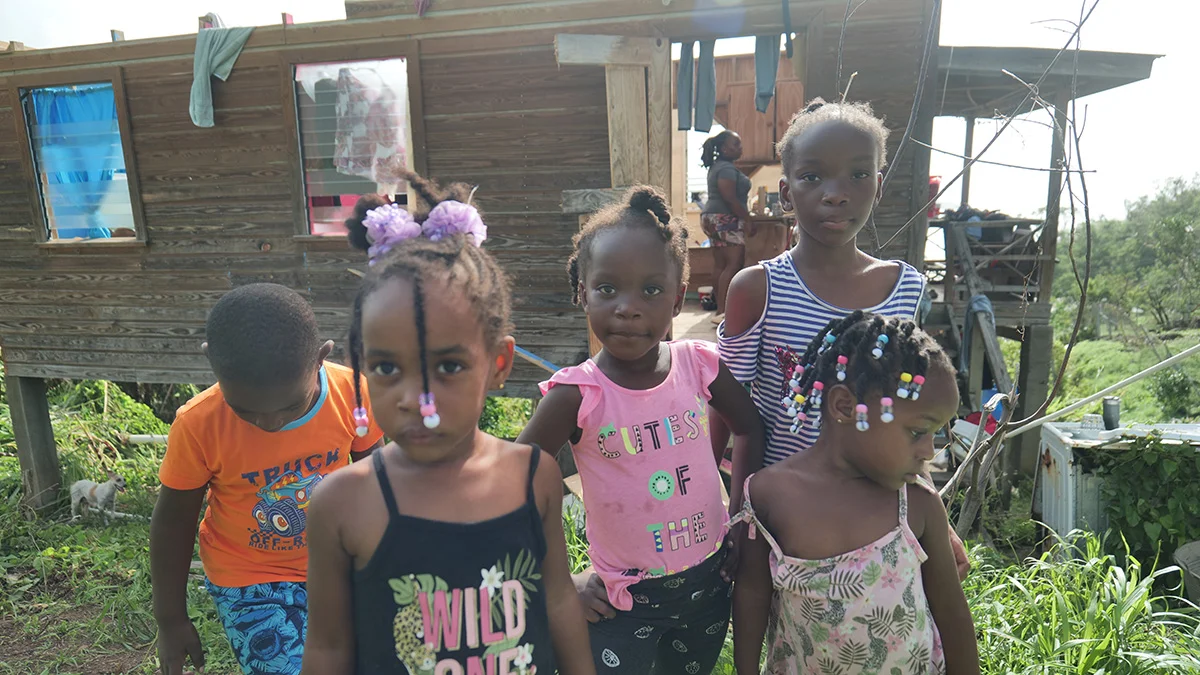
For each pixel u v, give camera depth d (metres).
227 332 1.74
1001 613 2.80
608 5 5.21
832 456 1.62
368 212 1.40
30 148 6.62
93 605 5.04
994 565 4.27
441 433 1.23
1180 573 4.32
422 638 1.29
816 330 1.94
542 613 1.41
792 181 1.94
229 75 6.00
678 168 9.53
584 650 1.48
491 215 5.76
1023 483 7.05
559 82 5.45
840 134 1.83
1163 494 4.68
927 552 1.67
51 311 6.96
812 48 5.01
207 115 6.00
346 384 2.12
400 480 1.32
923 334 1.55
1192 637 2.93
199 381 6.71
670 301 1.72
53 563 5.59
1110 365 17.56
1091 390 13.33
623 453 1.77
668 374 1.84
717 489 1.88
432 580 1.29
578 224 5.62
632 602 1.80
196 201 6.35
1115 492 4.79
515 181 5.67
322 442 2.03
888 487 1.57
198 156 6.25
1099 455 4.84
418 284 1.20
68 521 6.89
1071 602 2.92
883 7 4.91
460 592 1.30
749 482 1.72
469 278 1.27
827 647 1.60
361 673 1.33
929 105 4.99
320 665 1.34
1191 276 21.62
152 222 6.49
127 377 6.86
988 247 7.46
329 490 1.33
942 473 5.42
